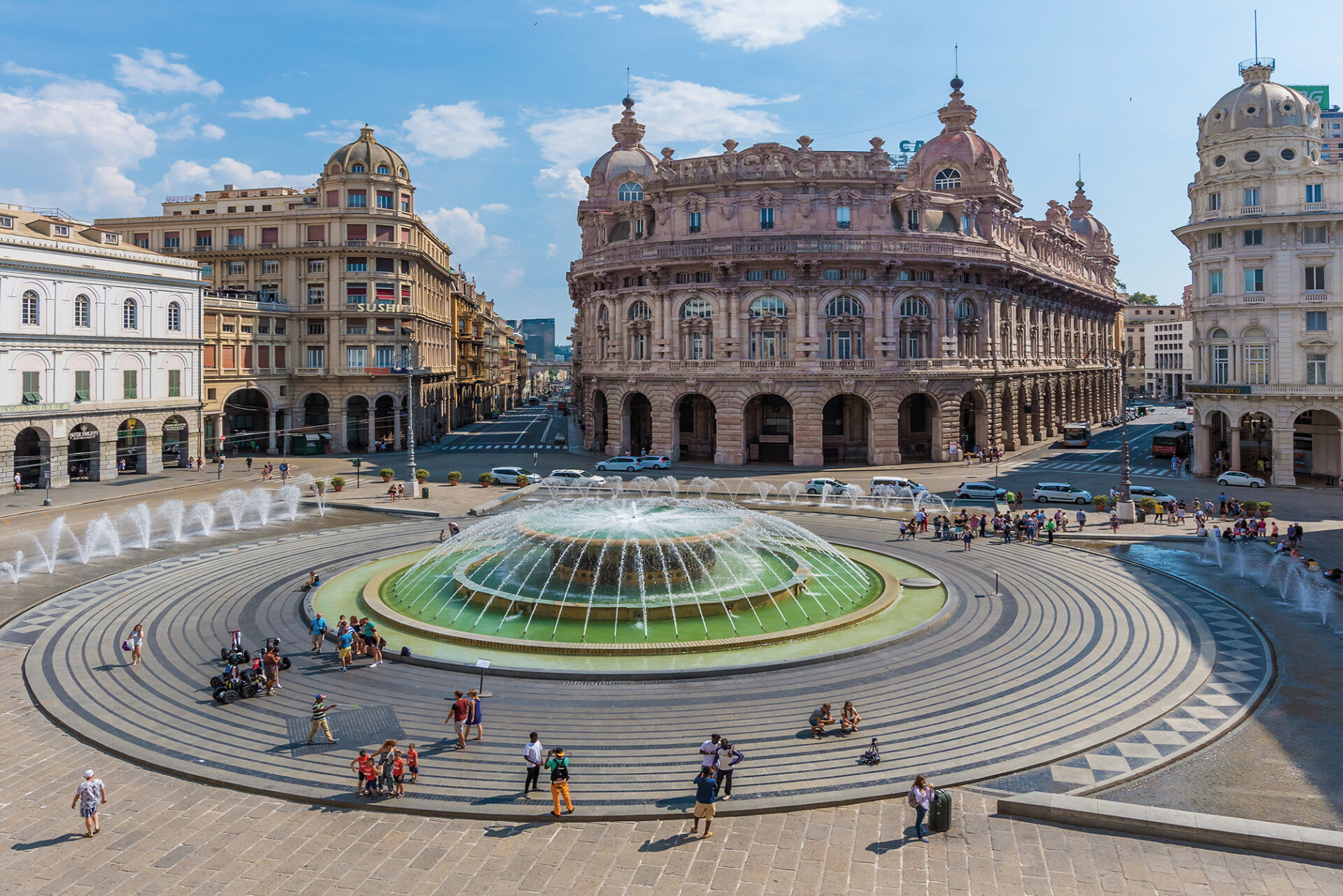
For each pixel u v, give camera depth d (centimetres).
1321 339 6762
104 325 7350
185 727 2483
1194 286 7531
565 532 3859
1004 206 9669
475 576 3959
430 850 1866
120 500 6475
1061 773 2191
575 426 14538
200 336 8344
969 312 9075
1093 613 3566
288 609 3634
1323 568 4309
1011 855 1827
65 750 2369
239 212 10094
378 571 4272
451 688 2786
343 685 2805
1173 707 2586
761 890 1709
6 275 6531
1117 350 16425
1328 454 7262
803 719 2527
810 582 4022
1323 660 2991
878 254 8194
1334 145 15850
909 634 3241
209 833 1934
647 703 2647
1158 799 2064
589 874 1769
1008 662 2992
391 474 7369
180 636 3288
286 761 2275
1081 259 13638
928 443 9256
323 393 9969
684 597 3541
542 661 2975
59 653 3097
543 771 2211
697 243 8375
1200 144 7356
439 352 12450
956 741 2372
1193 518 5672
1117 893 1686
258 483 7375
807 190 8438
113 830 1941
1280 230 6881
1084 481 7381
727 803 2038
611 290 9194
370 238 9988
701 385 8531
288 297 9938
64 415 6981
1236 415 7150
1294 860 1783
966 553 4741
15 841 1892
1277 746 2345
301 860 1823
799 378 8275
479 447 10862
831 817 2000
